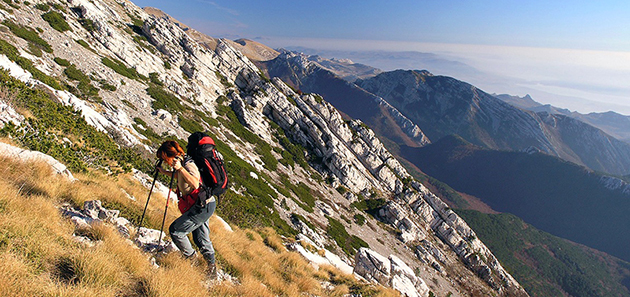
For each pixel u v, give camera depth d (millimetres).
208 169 4617
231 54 78312
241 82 79312
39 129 10648
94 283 3623
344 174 76500
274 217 33531
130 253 4652
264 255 11000
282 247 15078
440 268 69688
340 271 14234
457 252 82625
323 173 74625
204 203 4684
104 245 4547
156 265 5062
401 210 76812
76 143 12188
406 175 95125
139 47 56719
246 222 19422
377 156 90250
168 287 4207
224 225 12938
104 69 43031
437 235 85250
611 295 179625
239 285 6488
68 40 43250
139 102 41750
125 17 67750
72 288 3324
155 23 67188
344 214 63688
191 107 54156
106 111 29203
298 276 9906
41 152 8578
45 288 3162
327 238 43375
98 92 36188
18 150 7059
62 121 13992
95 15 53656
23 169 6320
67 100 20375
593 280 190000
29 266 3387
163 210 10570
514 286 82000
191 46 69500
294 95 88188
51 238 4152
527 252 196625
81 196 6660
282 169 61500
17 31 35375
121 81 43125
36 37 37250
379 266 17703
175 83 56844
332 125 89250
